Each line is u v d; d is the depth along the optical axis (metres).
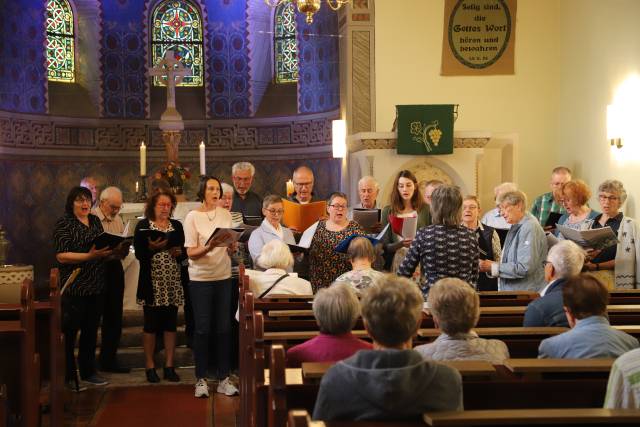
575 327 3.33
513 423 2.19
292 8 13.74
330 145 13.08
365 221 6.80
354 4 10.62
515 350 3.77
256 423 3.29
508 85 10.63
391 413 2.36
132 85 14.08
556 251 4.24
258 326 3.29
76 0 13.63
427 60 10.63
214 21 14.34
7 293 7.44
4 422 2.76
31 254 12.74
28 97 12.82
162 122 11.57
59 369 5.34
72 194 6.62
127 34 14.05
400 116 9.05
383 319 2.67
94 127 13.69
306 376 2.82
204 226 6.36
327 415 2.41
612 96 8.91
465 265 4.79
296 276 5.63
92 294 6.66
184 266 7.45
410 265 4.90
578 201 6.77
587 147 9.65
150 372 6.85
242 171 7.93
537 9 10.59
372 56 10.63
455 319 3.21
